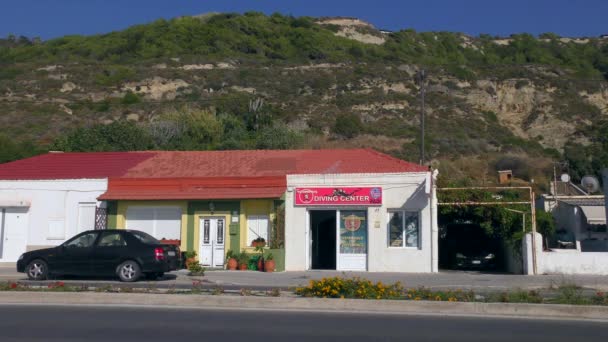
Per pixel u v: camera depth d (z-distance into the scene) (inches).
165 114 2102.6
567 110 2785.4
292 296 561.6
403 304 518.9
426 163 1924.2
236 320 467.5
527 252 871.1
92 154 1124.5
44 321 459.8
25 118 2202.3
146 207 994.7
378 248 933.2
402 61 3395.7
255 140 1932.8
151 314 497.7
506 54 4158.5
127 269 727.1
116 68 2842.0
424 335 406.6
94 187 1006.4
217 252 967.6
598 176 1951.3
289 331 419.8
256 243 943.0
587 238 1205.1
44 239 1002.7
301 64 3144.7
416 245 933.2
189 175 1021.8
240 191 961.5
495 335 408.2
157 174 1032.2
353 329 428.5
